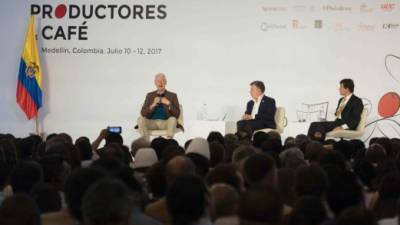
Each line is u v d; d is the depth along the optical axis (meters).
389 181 5.63
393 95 16.70
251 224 3.68
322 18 16.94
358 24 16.81
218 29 17.27
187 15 17.38
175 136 17.36
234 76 17.22
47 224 4.75
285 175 5.81
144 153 7.65
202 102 17.31
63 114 17.80
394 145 10.38
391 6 16.70
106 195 3.64
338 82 16.88
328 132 14.45
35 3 17.75
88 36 17.64
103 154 7.55
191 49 17.36
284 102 17.08
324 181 5.06
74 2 17.66
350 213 3.55
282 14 17.06
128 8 17.53
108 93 17.62
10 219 3.85
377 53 16.77
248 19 17.17
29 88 17.44
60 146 7.60
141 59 17.52
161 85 15.12
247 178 5.46
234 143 9.28
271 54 17.11
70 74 17.72
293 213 4.12
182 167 5.44
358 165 6.98
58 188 6.39
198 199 4.13
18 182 5.60
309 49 17.00
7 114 17.95
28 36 17.44
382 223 5.04
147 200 5.45
